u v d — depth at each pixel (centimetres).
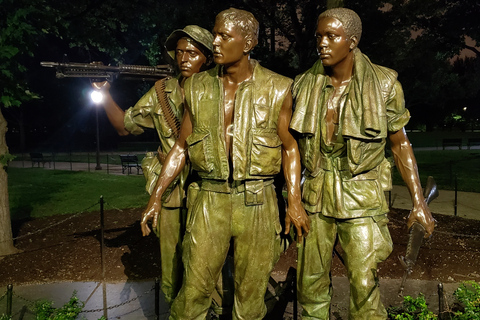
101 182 1443
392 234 719
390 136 307
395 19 995
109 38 1062
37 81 2811
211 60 342
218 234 278
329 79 291
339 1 316
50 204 1076
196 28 329
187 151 302
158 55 1162
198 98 281
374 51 1013
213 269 281
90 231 791
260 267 285
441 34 1500
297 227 287
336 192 290
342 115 283
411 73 1584
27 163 2239
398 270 563
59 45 2366
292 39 1087
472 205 995
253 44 269
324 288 315
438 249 653
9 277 568
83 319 405
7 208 675
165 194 340
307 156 292
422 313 366
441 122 4559
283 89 275
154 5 984
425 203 299
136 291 510
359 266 287
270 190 288
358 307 288
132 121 387
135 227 809
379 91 281
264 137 272
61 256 648
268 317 418
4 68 635
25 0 672
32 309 463
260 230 280
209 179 283
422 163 1838
